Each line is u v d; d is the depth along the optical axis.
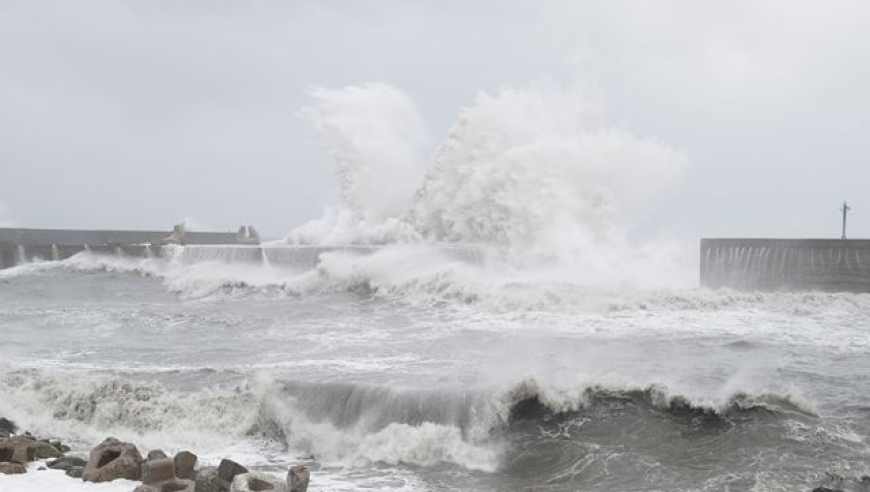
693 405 22.12
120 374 26.53
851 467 18.44
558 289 39.75
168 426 23.59
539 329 33.44
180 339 33.50
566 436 21.03
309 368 26.45
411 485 18.70
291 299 44.62
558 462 19.80
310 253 51.50
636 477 18.69
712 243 47.62
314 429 22.16
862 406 21.89
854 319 35.16
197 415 23.73
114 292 49.25
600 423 21.61
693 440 20.45
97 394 24.75
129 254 58.88
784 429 20.52
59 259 62.50
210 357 29.27
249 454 21.48
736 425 20.95
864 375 24.91
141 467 16.75
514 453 20.45
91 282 53.22
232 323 37.25
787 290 45.31
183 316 39.44
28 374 26.16
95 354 30.34
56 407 24.67
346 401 22.84
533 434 21.27
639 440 20.62
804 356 27.61
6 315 40.34
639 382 23.17
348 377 24.61
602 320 35.38
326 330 34.66
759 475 18.28
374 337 32.62
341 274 46.50
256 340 32.72
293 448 21.67
